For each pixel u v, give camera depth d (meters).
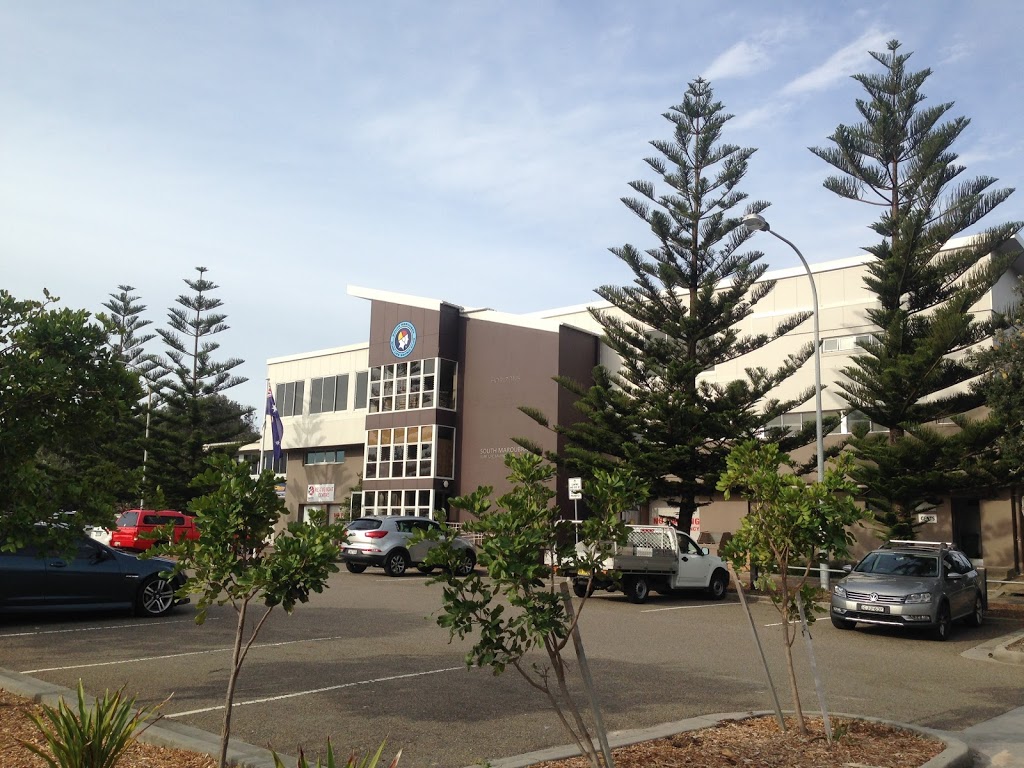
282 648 11.00
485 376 32.94
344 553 22.47
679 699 8.72
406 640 11.88
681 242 25.20
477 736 6.96
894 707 8.88
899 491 20.61
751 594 21.20
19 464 7.26
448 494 32.78
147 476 8.76
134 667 9.51
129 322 45.69
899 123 22.56
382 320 35.97
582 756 6.12
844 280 27.72
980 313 25.52
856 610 14.58
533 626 4.76
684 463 23.58
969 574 16.25
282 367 42.09
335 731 7.00
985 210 21.09
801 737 6.80
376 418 35.38
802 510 6.66
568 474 27.78
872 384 21.62
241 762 5.72
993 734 7.82
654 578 19.22
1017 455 18.64
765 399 28.62
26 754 5.69
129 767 5.62
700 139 25.16
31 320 7.69
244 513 5.38
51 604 12.66
